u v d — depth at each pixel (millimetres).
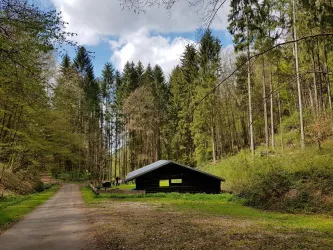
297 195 14953
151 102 52656
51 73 21391
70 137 38250
